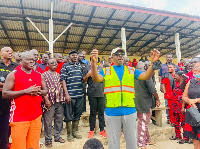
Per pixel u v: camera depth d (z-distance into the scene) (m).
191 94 2.62
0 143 2.66
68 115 3.56
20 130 2.21
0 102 2.64
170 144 3.96
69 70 3.67
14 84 2.31
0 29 10.54
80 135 3.76
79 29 11.05
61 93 3.49
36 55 3.79
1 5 7.93
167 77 4.31
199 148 2.54
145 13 8.86
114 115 2.10
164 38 13.63
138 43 14.74
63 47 14.65
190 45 15.84
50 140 3.31
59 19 9.27
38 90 2.31
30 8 8.26
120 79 2.12
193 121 2.41
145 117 3.50
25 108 2.28
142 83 3.46
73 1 7.60
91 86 3.78
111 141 2.10
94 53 1.84
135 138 2.14
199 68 2.76
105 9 8.80
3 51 2.84
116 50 2.18
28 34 11.43
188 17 9.70
